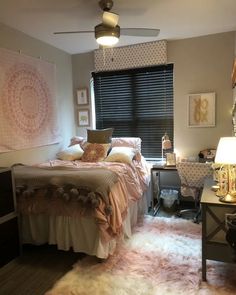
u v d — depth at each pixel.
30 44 3.53
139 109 4.29
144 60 3.99
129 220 2.83
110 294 1.92
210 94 3.73
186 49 3.82
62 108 4.29
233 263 1.99
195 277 2.08
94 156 3.63
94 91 4.55
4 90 3.07
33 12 2.76
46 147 3.89
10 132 3.16
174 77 3.94
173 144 4.10
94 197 2.26
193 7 2.71
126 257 2.41
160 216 3.48
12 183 2.49
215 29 3.44
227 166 2.12
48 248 2.71
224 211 1.95
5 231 2.43
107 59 4.23
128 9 2.72
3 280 2.16
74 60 4.53
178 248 2.54
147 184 3.57
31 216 2.62
